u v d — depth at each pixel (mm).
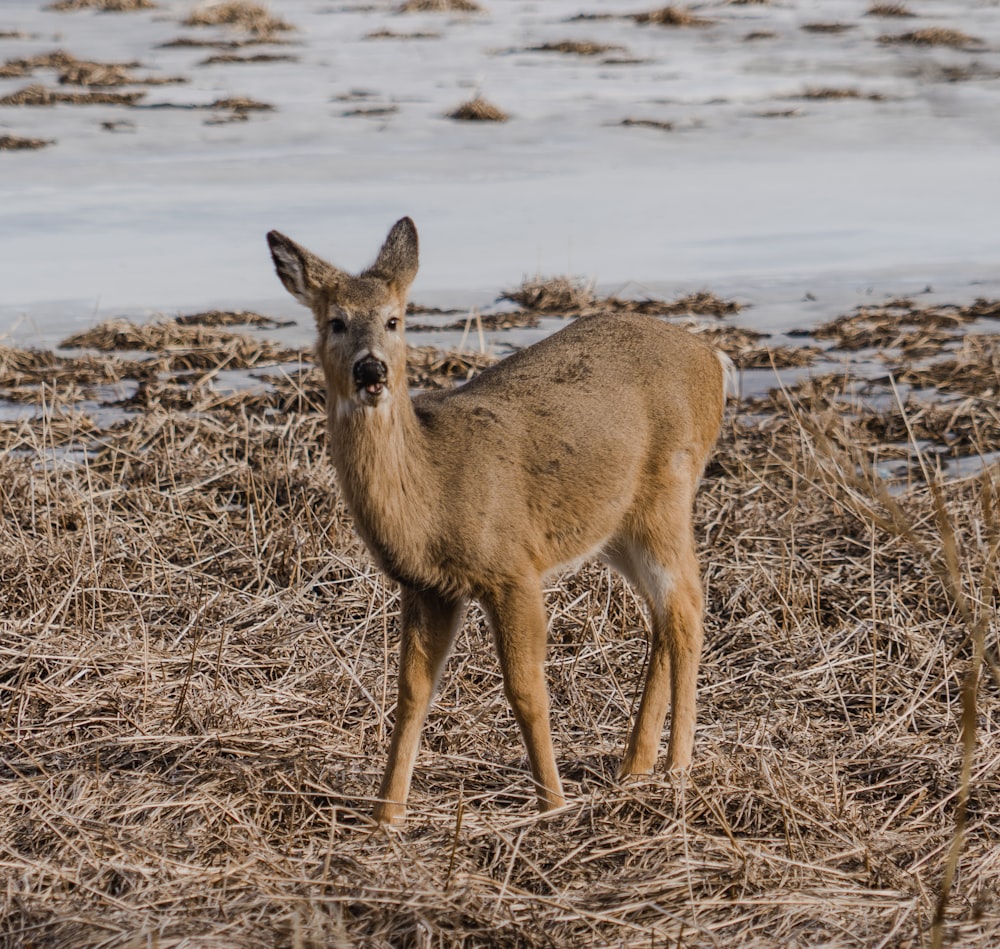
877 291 34625
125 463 21672
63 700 14734
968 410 24609
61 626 16422
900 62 82125
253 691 15133
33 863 11320
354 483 12703
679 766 13711
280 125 60438
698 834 11875
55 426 23812
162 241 39656
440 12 113062
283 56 85938
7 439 22719
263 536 19109
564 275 35562
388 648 16469
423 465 12734
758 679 15758
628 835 12062
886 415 24594
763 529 19500
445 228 41281
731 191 47469
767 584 17812
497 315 31953
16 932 10352
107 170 50031
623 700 15398
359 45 93188
